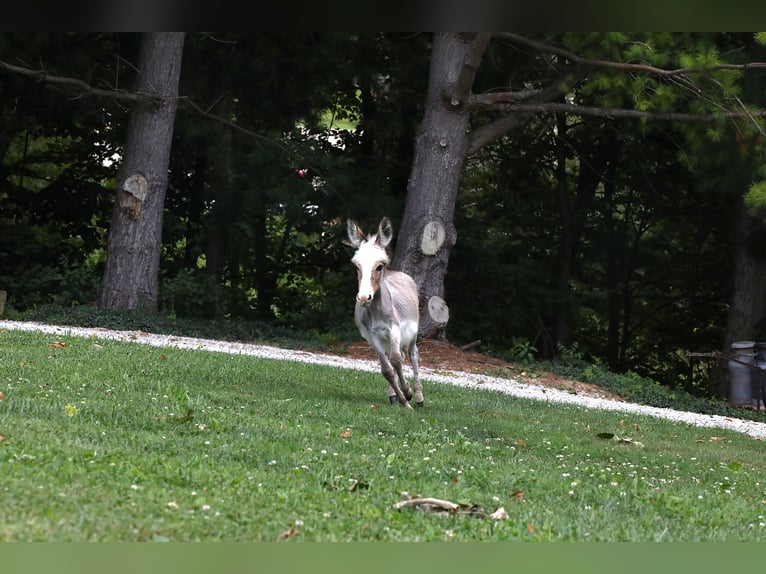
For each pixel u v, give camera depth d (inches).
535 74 1083.9
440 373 759.1
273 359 669.3
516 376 812.0
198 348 705.6
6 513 209.2
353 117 1172.5
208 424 376.8
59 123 1110.4
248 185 1066.1
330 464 317.7
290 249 1252.5
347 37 1008.2
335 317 1034.1
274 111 1082.1
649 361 1365.7
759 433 662.5
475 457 376.8
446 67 927.7
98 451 290.8
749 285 1051.3
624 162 1223.5
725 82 797.2
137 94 906.1
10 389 399.5
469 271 1160.2
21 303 997.2
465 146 943.0
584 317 1352.1
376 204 1040.8
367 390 573.9
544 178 1282.0
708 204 1192.8
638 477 378.6
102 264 1193.4
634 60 856.3
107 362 530.9
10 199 1129.4
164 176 925.8
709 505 319.3
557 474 356.2
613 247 1233.4
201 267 1244.5
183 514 229.3
